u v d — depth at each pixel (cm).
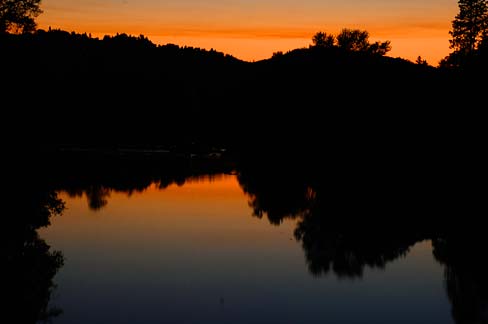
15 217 3334
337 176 6247
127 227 3625
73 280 2380
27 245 2862
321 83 9312
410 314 2025
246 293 2245
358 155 7100
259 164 8506
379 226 3578
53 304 2067
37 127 4591
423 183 5234
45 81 5059
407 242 3134
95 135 13575
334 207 4394
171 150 11562
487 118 5762
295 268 2627
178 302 2127
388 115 7506
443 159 5856
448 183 5100
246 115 10712
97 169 7869
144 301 2128
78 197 5147
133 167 8306
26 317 1912
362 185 5503
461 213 3903
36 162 4356
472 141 5738
